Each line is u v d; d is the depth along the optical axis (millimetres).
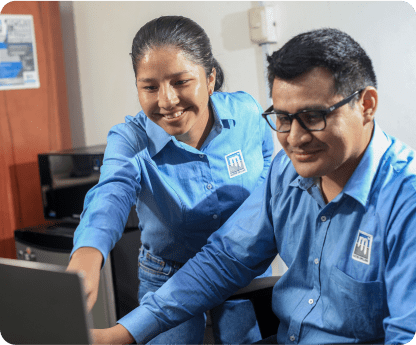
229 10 2320
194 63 1164
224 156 1448
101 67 2895
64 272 724
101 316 2197
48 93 2904
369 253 948
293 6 2150
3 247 2693
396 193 925
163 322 1146
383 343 965
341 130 836
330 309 1013
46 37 2875
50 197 2479
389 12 1925
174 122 1186
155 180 1374
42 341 785
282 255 1153
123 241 2215
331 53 808
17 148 2746
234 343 1342
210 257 1203
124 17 2727
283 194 1132
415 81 1904
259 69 2266
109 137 1393
